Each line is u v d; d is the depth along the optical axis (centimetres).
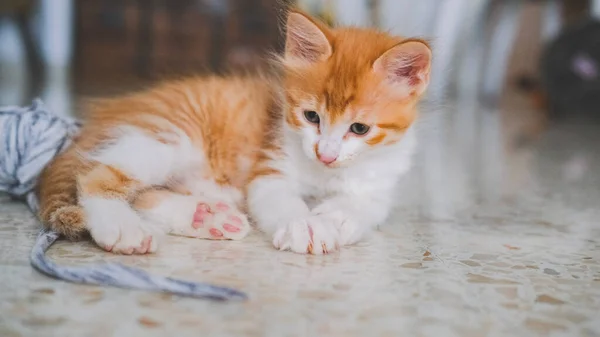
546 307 37
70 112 85
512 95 176
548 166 82
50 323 34
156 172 47
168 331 34
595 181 72
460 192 64
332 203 48
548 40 149
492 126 131
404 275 40
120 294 36
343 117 46
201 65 157
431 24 117
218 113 50
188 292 36
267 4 166
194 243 44
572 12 161
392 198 51
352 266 41
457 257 44
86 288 37
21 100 103
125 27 165
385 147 48
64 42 163
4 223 46
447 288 39
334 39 48
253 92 52
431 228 50
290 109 48
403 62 47
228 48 167
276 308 36
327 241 43
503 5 156
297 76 48
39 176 48
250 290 38
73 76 161
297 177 49
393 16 102
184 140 49
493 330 35
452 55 127
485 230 50
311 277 40
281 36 52
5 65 163
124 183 46
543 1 163
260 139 50
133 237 41
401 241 47
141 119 49
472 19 132
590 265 43
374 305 37
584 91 135
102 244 41
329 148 46
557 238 49
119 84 143
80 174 45
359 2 99
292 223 43
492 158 89
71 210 43
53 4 159
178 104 50
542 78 142
